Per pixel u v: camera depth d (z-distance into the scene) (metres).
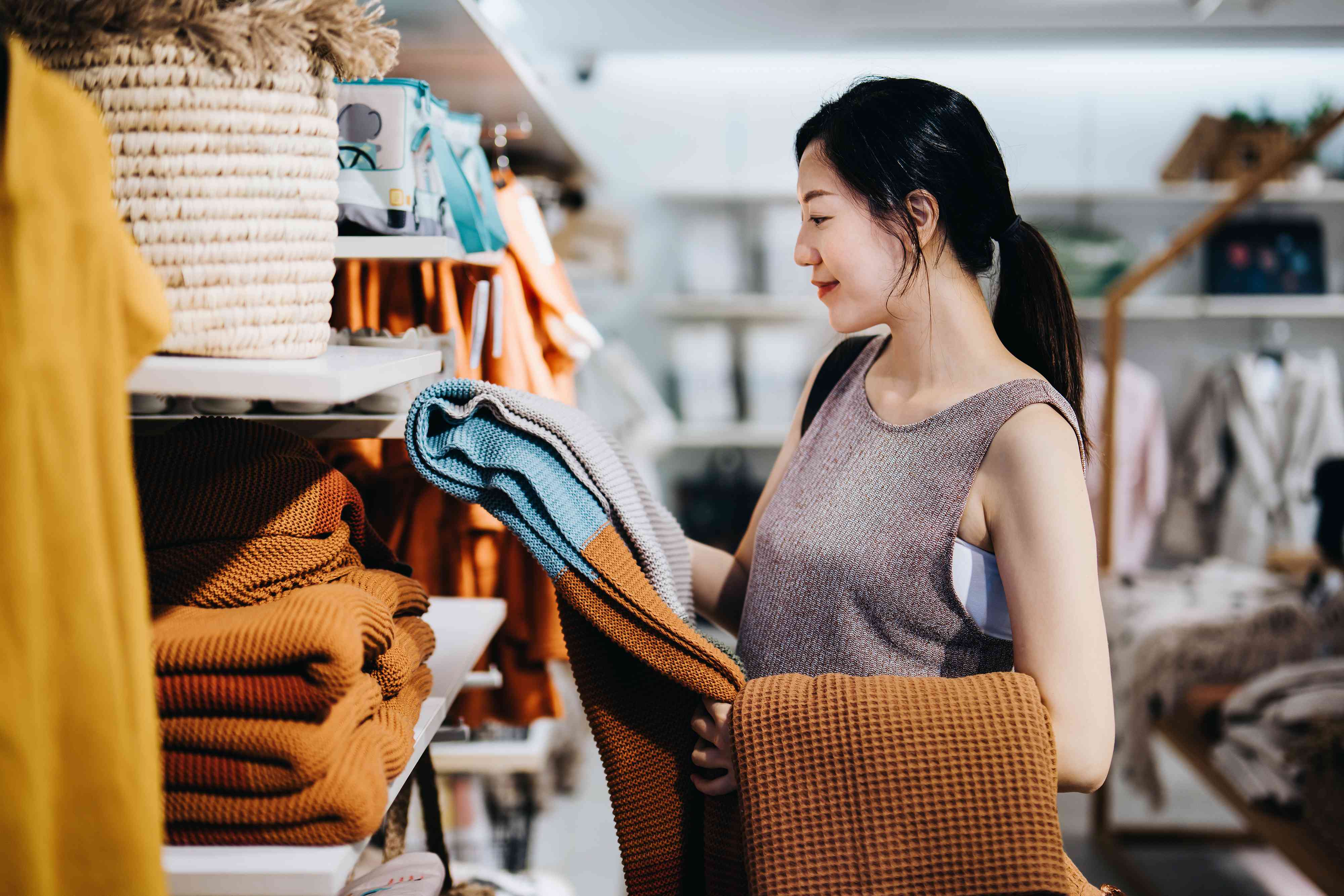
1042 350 1.07
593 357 3.24
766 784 0.87
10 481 0.56
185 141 0.75
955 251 1.00
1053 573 0.88
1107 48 4.21
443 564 1.47
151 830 0.63
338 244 1.08
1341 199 4.41
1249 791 2.24
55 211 0.58
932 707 0.85
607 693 1.02
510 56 1.45
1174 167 4.50
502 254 1.43
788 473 1.14
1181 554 4.61
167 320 0.66
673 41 4.11
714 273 4.83
